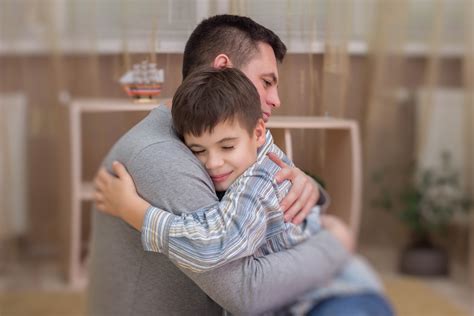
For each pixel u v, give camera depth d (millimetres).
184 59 947
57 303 2604
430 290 2777
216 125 875
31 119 2982
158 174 901
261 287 903
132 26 1172
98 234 1134
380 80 2965
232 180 903
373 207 3203
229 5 932
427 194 3059
